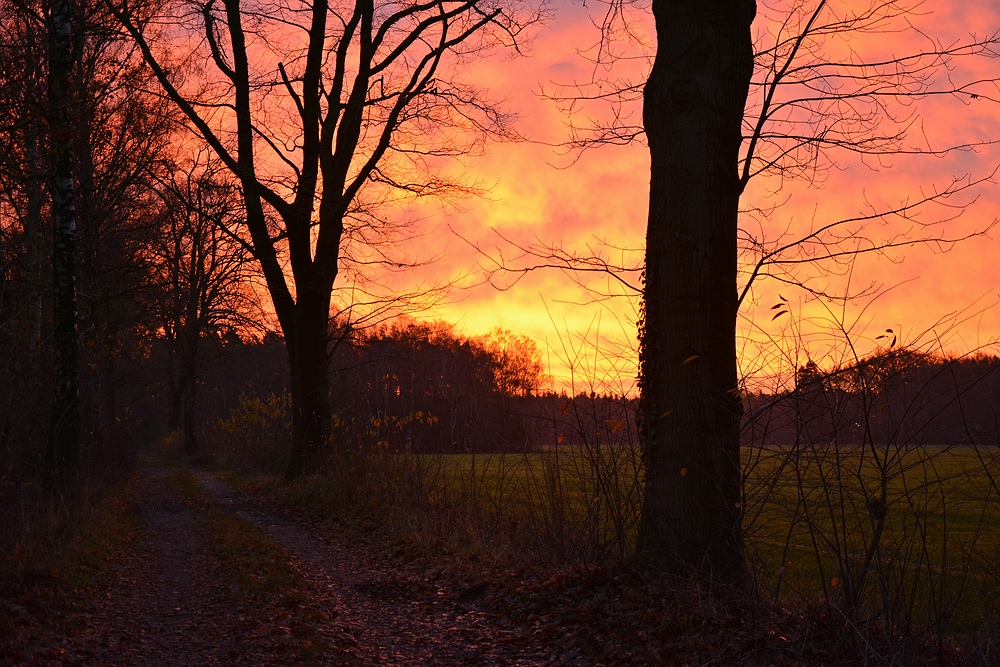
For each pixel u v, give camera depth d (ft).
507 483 38.91
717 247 26.00
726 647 20.36
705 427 25.54
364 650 23.81
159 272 87.81
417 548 37.70
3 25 48.52
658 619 22.59
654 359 26.58
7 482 37.93
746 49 26.63
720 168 26.13
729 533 25.07
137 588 31.65
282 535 45.32
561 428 29.27
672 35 26.61
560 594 26.37
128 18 55.52
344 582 32.89
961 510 20.86
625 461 28.40
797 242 26.20
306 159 68.18
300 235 68.49
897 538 22.71
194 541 43.11
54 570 29.40
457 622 26.63
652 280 26.76
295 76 68.23
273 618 26.32
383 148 69.36
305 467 67.56
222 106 64.64
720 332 25.90
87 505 43.42
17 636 21.84
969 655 18.99
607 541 28.94
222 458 117.70
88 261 69.15
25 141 48.24
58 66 44.96
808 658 19.16
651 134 27.04
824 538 21.20
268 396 93.81
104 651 22.93
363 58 67.51
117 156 65.98
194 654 23.20
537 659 22.40
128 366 135.64
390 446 54.08
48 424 46.47
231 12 65.05
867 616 20.40
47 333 57.41
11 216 60.03
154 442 224.33
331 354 71.05
